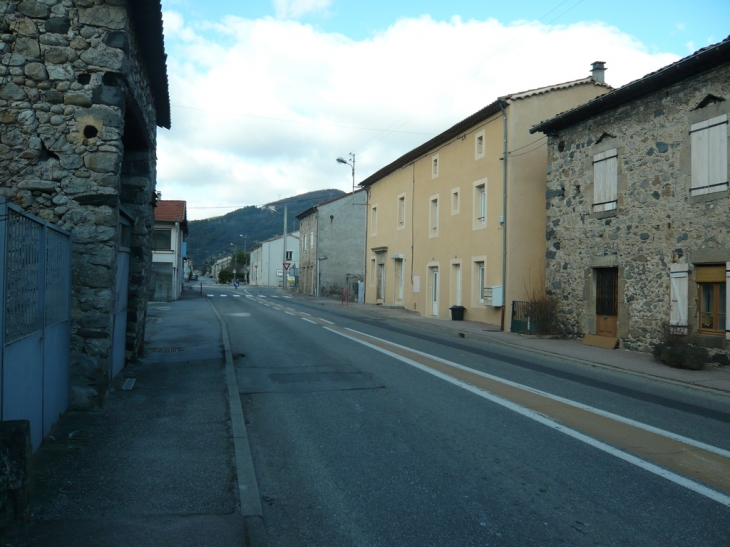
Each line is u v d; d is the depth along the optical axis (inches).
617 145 590.2
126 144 412.2
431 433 260.1
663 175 533.0
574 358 516.7
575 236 652.7
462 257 936.3
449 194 992.9
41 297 230.5
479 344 644.7
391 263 1285.7
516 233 787.4
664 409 322.7
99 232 294.7
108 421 268.4
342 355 498.6
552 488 193.0
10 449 150.9
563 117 645.3
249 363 453.4
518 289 782.5
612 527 162.7
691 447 243.3
